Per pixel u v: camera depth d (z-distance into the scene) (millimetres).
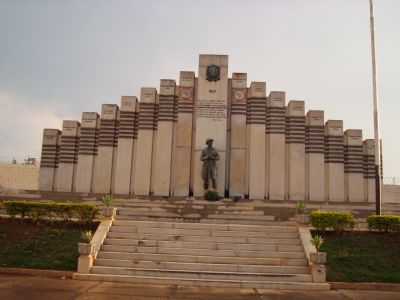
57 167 37781
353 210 30859
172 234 21500
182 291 15711
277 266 18750
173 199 33125
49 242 20844
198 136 35844
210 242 20812
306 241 20656
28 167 51062
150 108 37156
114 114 37656
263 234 21766
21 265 18625
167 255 19422
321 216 22641
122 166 36500
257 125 36406
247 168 36062
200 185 35156
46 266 18516
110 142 37188
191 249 20062
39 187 37344
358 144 36750
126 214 26312
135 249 20016
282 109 36719
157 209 27484
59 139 38344
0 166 49562
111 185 36594
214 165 34000
